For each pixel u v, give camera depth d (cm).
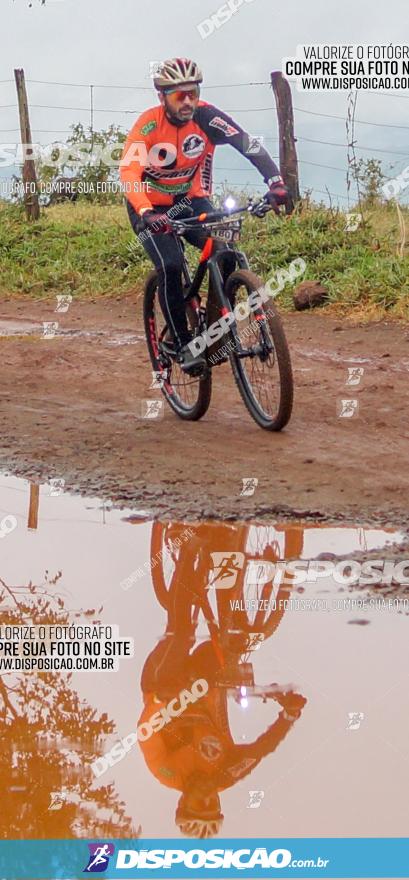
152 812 217
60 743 247
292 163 1259
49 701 270
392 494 454
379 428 570
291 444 542
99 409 639
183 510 442
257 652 302
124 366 766
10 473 508
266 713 262
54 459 529
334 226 1144
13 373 750
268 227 1153
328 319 918
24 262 1270
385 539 400
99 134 1664
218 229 550
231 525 423
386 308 919
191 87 543
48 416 620
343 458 512
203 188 586
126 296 1112
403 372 711
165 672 288
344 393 655
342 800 220
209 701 269
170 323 576
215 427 588
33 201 1468
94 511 447
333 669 288
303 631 317
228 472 495
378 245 1059
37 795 223
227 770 233
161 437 567
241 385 580
